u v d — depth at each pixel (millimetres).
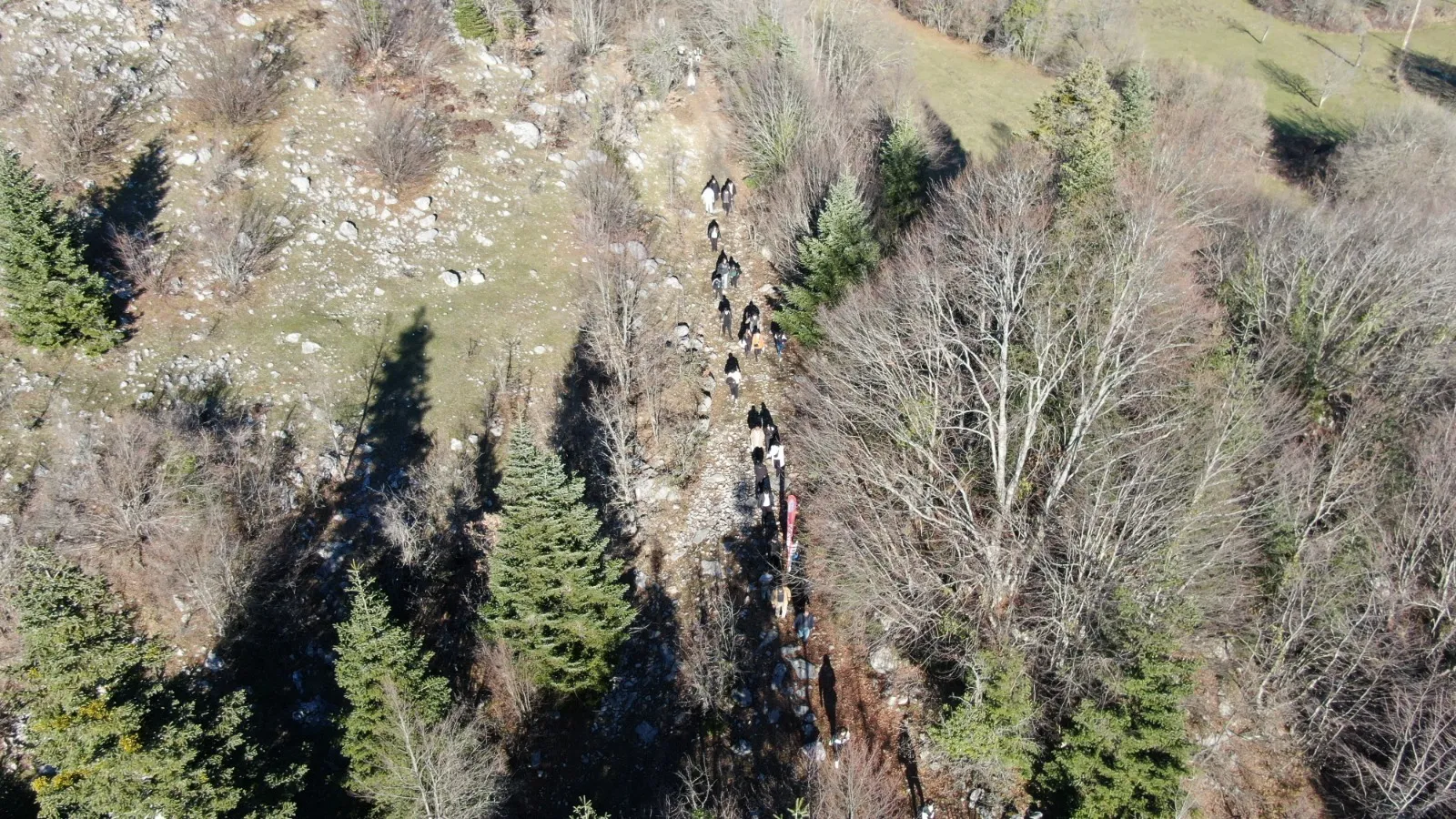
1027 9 58844
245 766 20359
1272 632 28641
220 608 25609
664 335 38375
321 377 31875
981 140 51031
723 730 27125
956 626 26281
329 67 39844
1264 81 59906
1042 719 25453
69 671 17422
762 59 45688
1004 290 27906
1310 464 29812
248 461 28953
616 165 44156
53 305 27750
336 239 35781
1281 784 27062
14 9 33938
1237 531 27688
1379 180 48312
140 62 35594
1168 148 41781
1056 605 26203
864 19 52344
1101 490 24984
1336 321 34344
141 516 26016
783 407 36469
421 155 39219
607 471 33125
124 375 29156
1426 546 28422
